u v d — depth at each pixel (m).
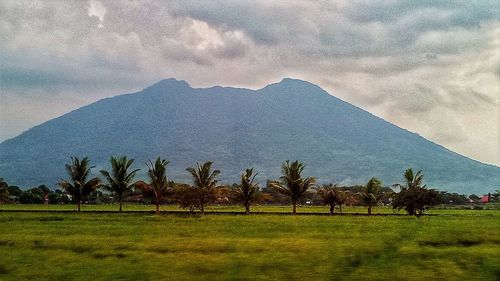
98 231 39.84
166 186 80.88
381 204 173.00
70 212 77.00
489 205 185.88
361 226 46.62
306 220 56.12
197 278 20.88
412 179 87.81
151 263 24.05
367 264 24.39
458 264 24.67
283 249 28.38
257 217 63.28
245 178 84.88
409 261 25.25
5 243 31.75
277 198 166.00
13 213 71.62
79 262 24.58
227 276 21.30
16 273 22.16
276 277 21.19
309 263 24.00
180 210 91.19
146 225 46.56
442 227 46.56
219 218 59.41
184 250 28.27
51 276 21.45
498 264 24.38
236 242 31.11
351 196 89.06
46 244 30.86
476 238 35.81
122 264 23.91
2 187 108.38
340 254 26.42
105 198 164.00
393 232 39.94
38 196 149.25
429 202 79.06
